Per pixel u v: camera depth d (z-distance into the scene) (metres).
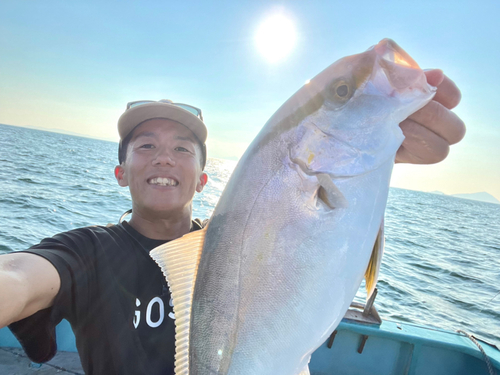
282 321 0.36
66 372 0.75
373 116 0.38
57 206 2.85
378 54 0.39
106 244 0.50
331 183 0.37
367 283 0.40
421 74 0.37
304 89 0.41
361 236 0.37
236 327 0.37
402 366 0.80
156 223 0.56
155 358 0.45
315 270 0.36
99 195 3.71
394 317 1.65
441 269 2.72
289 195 0.38
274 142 0.40
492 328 1.67
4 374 0.72
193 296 0.40
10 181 3.70
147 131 0.58
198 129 0.62
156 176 0.55
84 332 0.45
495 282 2.53
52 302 0.41
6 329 0.82
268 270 0.37
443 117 0.36
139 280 0.50
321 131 0.38
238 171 0.41
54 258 0.42
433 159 0.38
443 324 1.65
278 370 0.36
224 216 0.40
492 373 0.72
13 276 0.35
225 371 0.36
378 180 0.38
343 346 0.82
